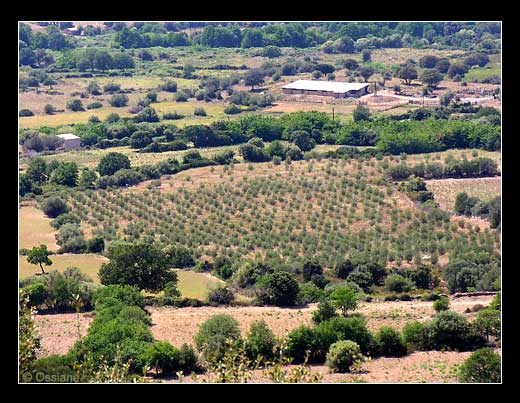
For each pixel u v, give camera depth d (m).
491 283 192.12
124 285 182.50
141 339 138.12
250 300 182.88
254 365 99.81
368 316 166.38
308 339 139.12
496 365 123.44
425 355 142.00
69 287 172.75
